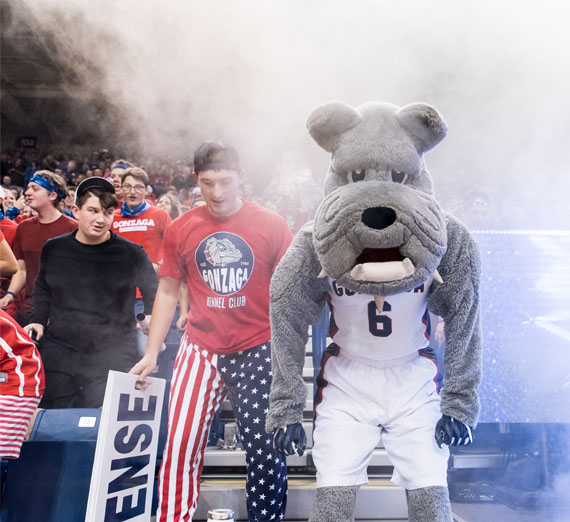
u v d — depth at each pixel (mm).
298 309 1805
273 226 2385
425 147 1743
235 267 2334
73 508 2393
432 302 1812
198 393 2312
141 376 2303
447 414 1718
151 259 3600
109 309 2941
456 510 2873
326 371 1891
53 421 2500
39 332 2879
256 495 2266
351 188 1621
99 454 2016
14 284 3436
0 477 2434
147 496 2311
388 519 2592
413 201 1585
